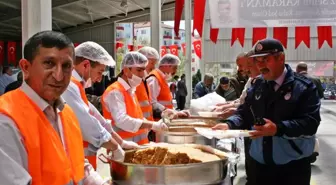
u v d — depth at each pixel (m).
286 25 3.77
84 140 1.70
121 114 2.30
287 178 1.93
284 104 1.83
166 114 2.97
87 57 1.90
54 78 1.05
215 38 3.99
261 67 1.85
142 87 3.15
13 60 13.36
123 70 2.46
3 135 0.95
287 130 1.72
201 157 1.66
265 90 1.92
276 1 3.75
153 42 6.80
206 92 6.27
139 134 2.52
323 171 4.74
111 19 18.52
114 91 2.34
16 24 15.09
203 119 2.85
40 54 1.04
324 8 3.70
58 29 18.75
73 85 1.68
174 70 3.96
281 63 1.84
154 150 1.76
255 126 1.72
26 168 0.99
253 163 2.03
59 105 1.17
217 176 1.52
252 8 3.78
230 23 3.82
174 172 1.44
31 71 1.06
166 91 3.83
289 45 17.23
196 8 4.11
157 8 6.78
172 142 2.19
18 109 1.01
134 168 1.48
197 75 13.13
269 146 1.89
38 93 1.07
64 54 1.06
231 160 1.88
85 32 19.06
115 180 1.56
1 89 7.62
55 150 1.05
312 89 1.83
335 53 17.31
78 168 1.21
